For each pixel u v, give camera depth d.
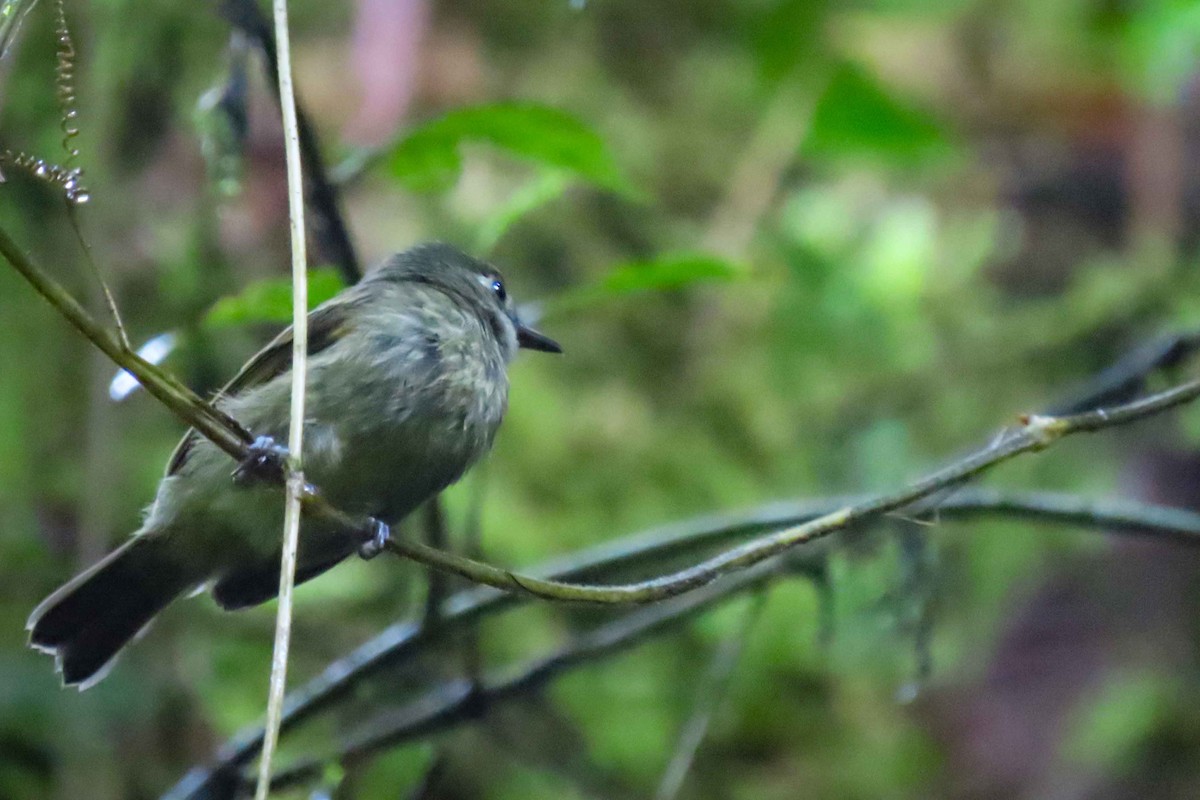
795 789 10.94
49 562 10.00
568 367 11.86
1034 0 13.18
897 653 11.09
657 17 13.05
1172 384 8.68
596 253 12.05
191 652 10.05
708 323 12.26
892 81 13.13
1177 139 12.77
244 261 10.47
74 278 10.38
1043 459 11.62
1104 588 11.17
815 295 12.34
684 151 12.59
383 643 7.61
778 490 11.64
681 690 10.92
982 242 12.89
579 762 10.25
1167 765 10.57
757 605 7.90
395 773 10.01
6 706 9.33
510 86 12.44
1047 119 13.55
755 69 12.45
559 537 11.07
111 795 9.36
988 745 10.96
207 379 9.70
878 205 12.88
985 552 11.46
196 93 10.25
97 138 9.82
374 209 11.36
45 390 10.34
